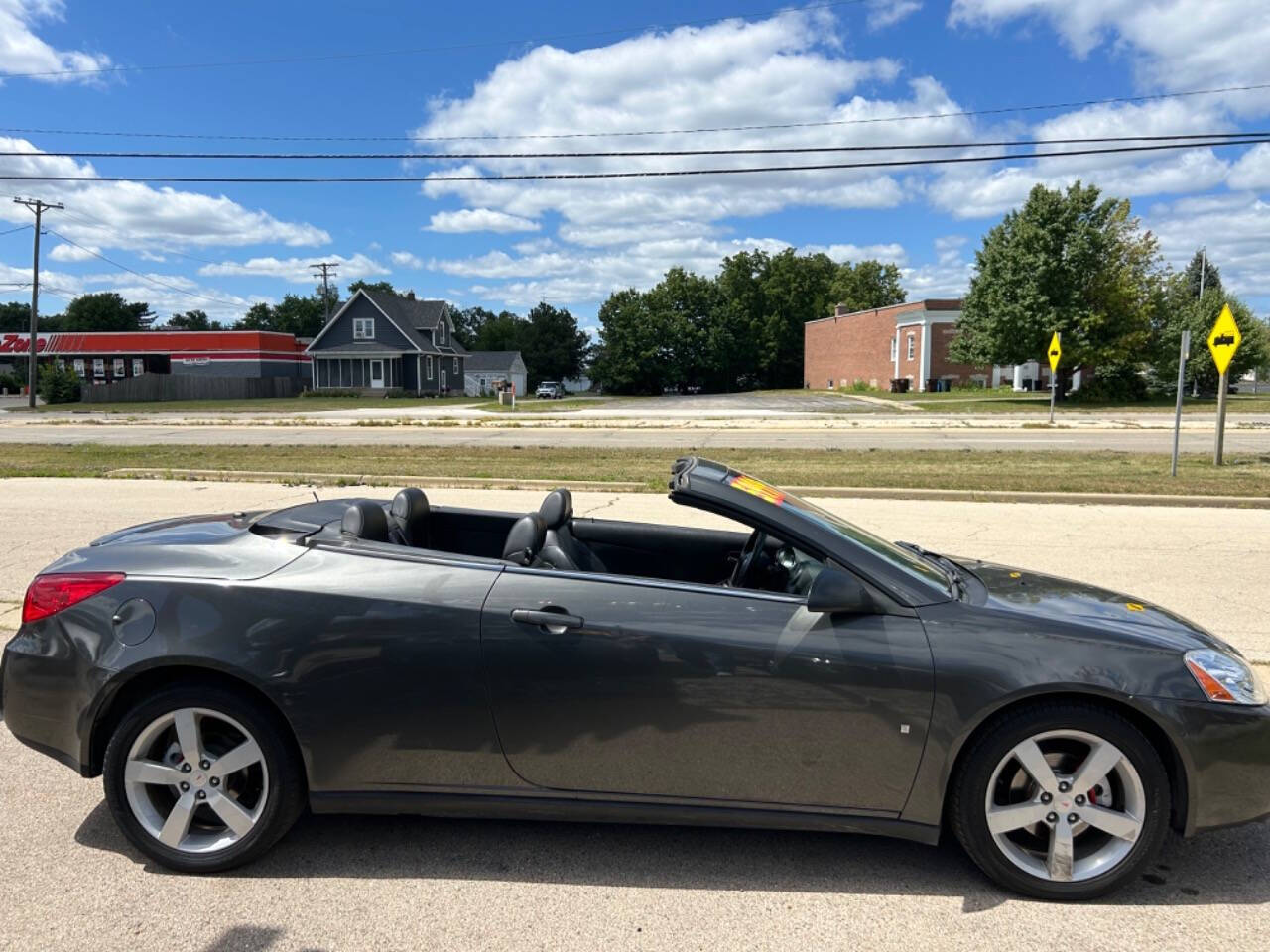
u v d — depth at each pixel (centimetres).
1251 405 3569
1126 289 3650
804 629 301
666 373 7488
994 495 1148
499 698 302
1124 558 798
